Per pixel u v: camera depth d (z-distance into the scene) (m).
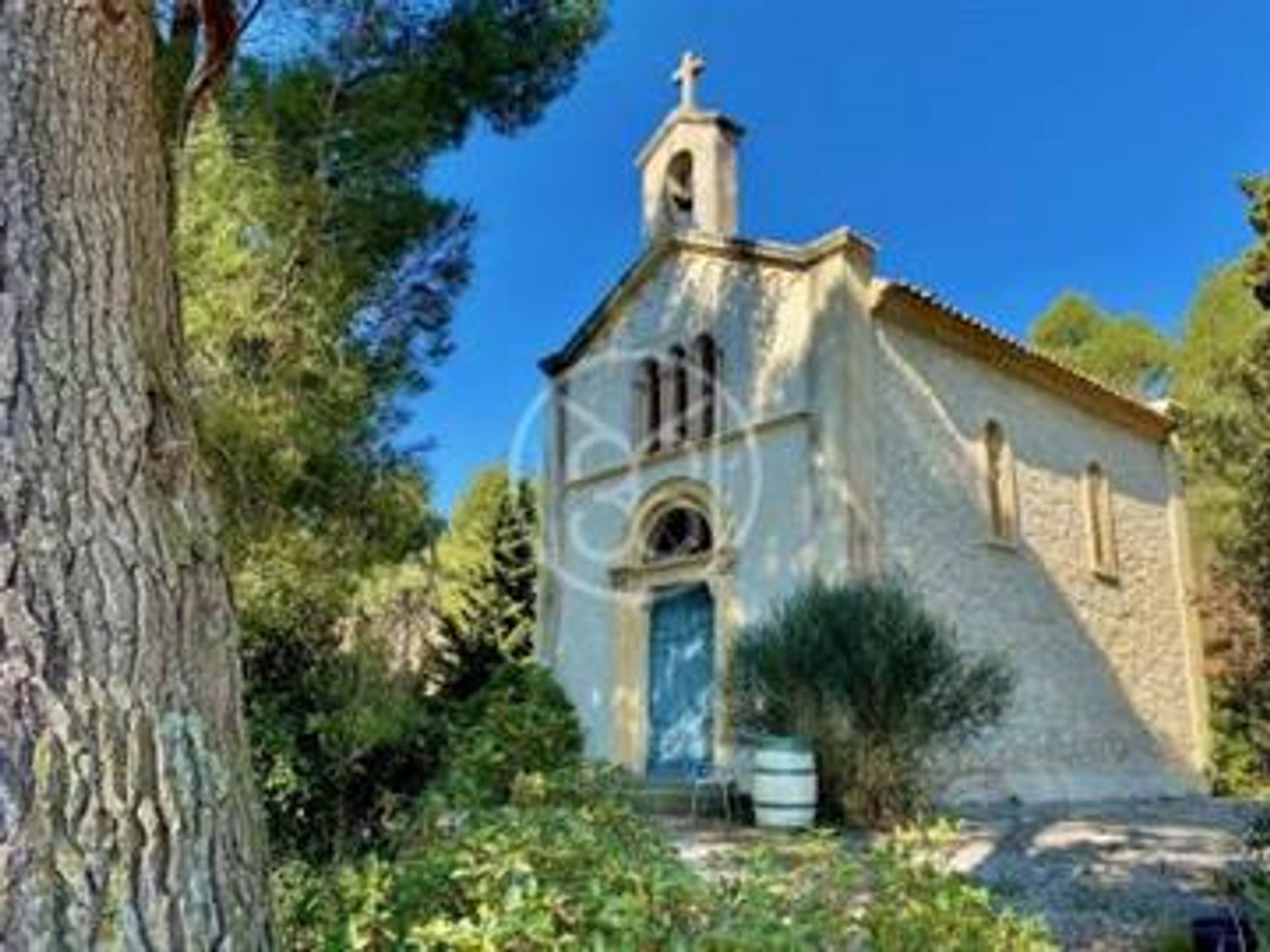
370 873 3.06
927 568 12.77
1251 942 4.47
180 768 2.08
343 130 7.65
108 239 2.36
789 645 10.62
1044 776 13.48
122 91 2.54
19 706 1.93
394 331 8.24
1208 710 16.66
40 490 2.07
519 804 4.51
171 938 1.97
